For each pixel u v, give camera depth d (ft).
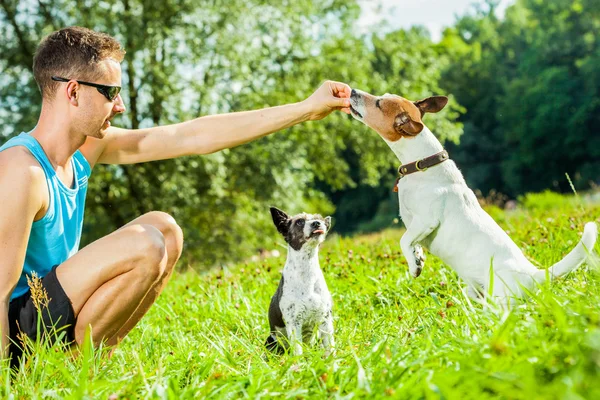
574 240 17.67
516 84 176.24
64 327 11.45
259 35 68.85
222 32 63.26
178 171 64.18
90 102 12.18
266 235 74.43
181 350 12.51
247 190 70.23
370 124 14.65
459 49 197.88
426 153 14.32
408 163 14.42
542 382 7.77
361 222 176.55
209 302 18.47
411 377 8.31
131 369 11.03
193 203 65.05
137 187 65.26
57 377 10.07
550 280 12.32
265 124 14.53
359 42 78.07
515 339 9.00
